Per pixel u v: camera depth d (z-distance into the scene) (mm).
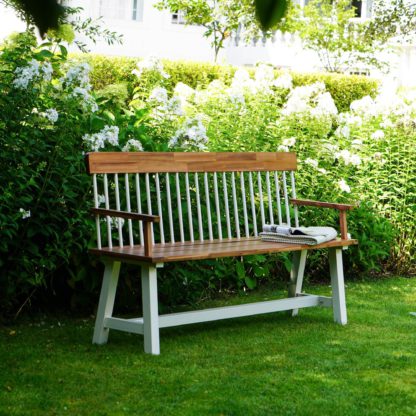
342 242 4422
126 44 13203
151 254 3570
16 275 4137
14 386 3145
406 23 13320
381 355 3777
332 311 4883
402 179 6277
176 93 6000
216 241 4359
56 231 4250
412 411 2943
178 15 14188
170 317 3756
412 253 6570
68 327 4293
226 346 3910
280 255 5617
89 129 4367
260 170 4676
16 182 4035
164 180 4816
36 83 4176
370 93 10312
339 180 6012
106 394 3062
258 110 5840
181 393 3092
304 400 3031
